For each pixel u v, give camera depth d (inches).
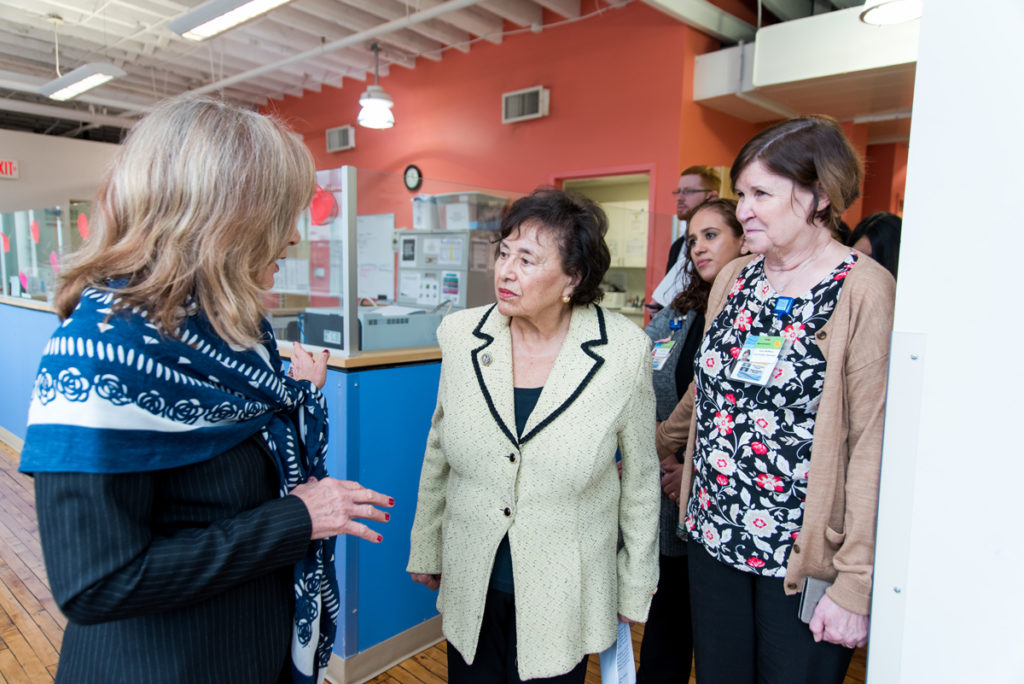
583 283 40.4
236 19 150.7
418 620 79.4
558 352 42.2
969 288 26.9
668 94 185.0
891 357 30.0
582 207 40.1
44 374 24.8
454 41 231.3
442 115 255.4
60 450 23.6
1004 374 26.2
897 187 279.7
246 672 31.3
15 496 127.6
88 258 26.9
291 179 29.8
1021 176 25.1
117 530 24.4
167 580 25.6
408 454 75.7
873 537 35.2
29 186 327.3
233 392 29.6
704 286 59.4
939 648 29.4
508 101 225.3
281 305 130.8
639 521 43.5
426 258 101.7
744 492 40.2
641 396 41.4
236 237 27.8
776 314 39.4
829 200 37.4
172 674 28.3
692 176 123.3
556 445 39.0
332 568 38.3
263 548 28.5
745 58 172.7
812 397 37.5
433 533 47.6
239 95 336.8
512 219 40.0
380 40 236.7
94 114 328.5
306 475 36.6
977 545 27.7
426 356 76.0
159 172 26.6
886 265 73.6
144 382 25.4
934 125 27.3
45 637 82.1
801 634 38.7
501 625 42.4
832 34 153.1
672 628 57.6
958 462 28.0
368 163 292.4
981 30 25.7
